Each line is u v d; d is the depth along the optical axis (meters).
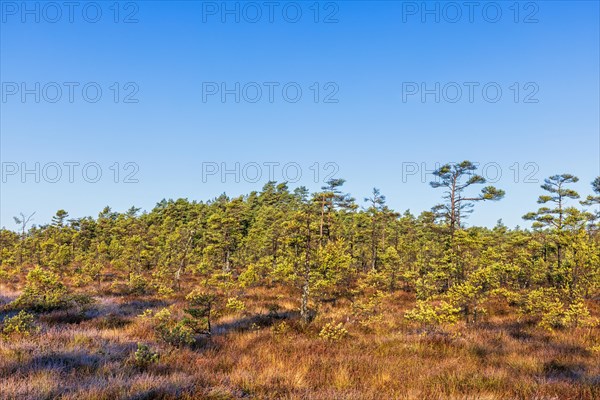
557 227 26.17
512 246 32.06
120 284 28.20
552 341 12.66
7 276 33.19
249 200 82.62
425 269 29.47
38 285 17.08
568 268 18.27
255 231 45.75
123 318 15.07
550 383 7.71
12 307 15.92
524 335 13.88
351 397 6.62
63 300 16.94
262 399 6.47
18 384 5.95
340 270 21.03
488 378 8.20
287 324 14.64
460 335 12.96
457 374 8.45
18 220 57.84
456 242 23.58
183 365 8.30
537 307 17.25
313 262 19.20
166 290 23.98
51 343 9.52
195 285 31.00
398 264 30.39
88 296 17.20
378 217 41.78
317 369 8.77
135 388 6.20
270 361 9.30
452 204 28.34
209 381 7.05
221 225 41.25
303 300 16.25
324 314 17.80
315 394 6.66
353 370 8.77
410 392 7.02
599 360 9.91
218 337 12.09
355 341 12.37
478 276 16.44
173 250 41.62
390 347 11.55
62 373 7.05
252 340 11.97
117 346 9.80
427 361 9.92
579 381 7.78
